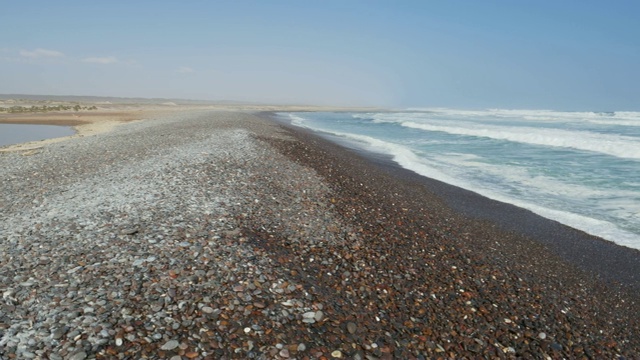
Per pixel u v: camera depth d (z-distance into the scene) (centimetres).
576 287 923
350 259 915
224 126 3331
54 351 530
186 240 878
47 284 686
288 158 1978
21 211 1103
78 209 1084
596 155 2706
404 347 645
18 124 4656
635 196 1667
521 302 828
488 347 675
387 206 1393
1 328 564
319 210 1220
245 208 1132
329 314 692
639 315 832
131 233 902
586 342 722
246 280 742
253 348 581
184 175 1444
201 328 604
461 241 1135
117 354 536
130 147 2209
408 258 966
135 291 675
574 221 1365
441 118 8100
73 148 2288
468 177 2047
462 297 818
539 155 2736
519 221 1362
